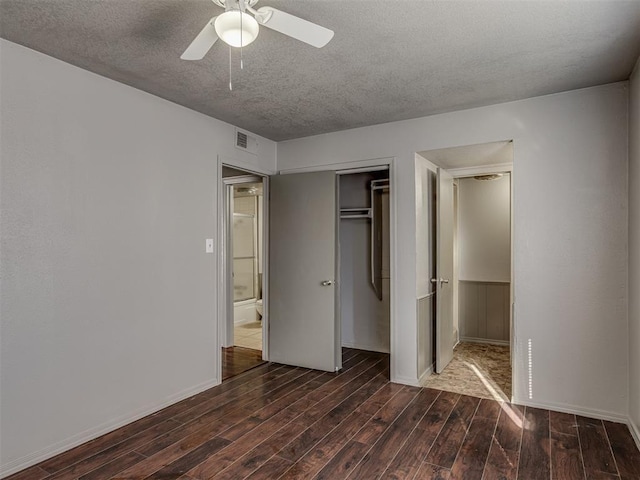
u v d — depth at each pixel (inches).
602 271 111.7
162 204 119.7
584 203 113.7
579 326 114.3
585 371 113.7
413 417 112.8
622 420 109.0
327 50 90.7
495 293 199.3
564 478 83.6
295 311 161.9
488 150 136.9
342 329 194.7
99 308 103.0
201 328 133.0
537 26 80.8
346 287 193.3
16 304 87.1
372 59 95.3
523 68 100.6
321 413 115.6
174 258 123.5
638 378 96.9
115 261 106.9
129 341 110.3
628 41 87.0
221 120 141.4
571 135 115.4
